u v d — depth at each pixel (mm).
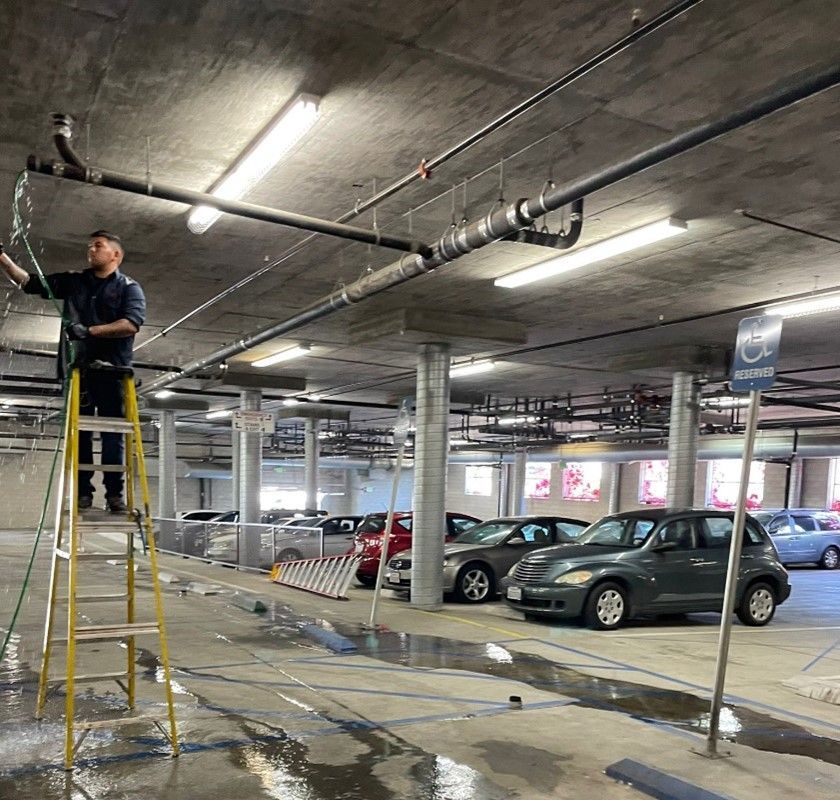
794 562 20359
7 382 11141
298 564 14234
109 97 5250
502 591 10797
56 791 4219
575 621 10430
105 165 6379
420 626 9867
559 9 4254
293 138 5660
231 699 6129
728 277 9805
